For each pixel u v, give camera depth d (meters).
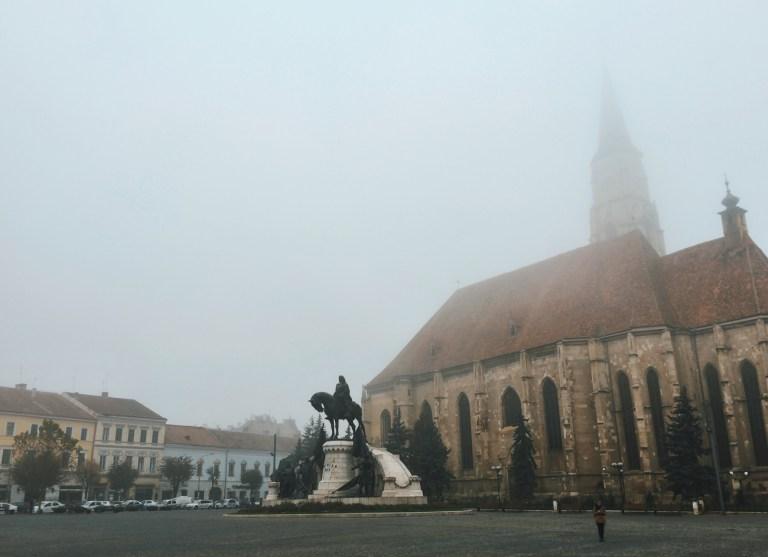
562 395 65.50
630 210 109.31
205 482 118.44
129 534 33.31
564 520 39.66
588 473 63.62
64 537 32.09
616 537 26.77
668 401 59.59
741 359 58.62
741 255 64.06
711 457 58.94
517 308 80.56
